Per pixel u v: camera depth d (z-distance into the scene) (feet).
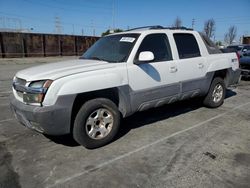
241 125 14.96
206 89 17.31
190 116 16.80
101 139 11.96
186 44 15.83
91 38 109.70
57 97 10.36
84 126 11.35
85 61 13.23
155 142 12.58
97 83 11.27
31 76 10.99
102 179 9.34
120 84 12.09
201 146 12.02
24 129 14.61
